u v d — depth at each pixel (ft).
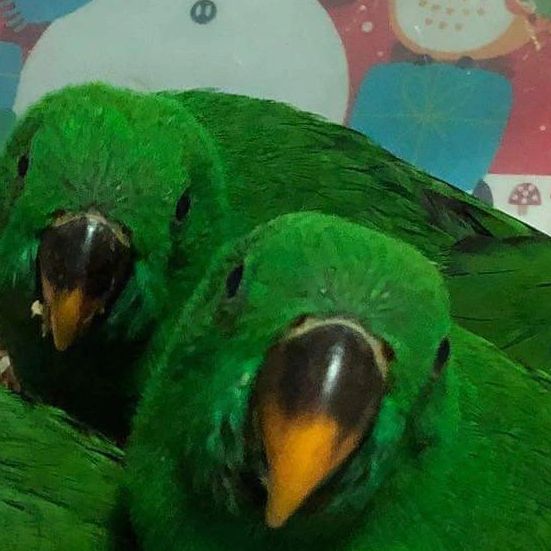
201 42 1.71
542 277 1.35
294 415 0.78
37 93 1.69
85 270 1.06
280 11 1.71
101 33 1.71
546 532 0.99
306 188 1.41
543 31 1.67
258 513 0.86
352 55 1.69
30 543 0.98
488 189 1.65
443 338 0.85
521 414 1.03
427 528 0.90
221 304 0.87
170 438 0.89
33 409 1.07
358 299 0.82
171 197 1.12
